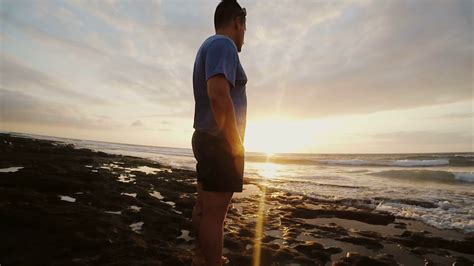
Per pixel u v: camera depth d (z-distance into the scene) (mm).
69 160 17641
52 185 7387
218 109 1591
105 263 3168
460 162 23766
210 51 1666
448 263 3656
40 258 3160
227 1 1978
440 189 10602
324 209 6793
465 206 7098
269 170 22031
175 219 5219
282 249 3807
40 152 22156
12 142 25469
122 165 19109
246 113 1860
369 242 4441
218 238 1790
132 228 4680
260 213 6453
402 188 10875
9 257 3141
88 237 3699
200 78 1851
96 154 26516
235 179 1767
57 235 3652
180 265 3201
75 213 4641
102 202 6391
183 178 13023
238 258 3504
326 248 4102
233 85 1660
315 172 19703
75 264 3053
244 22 2047
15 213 3961
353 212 6336
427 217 6035
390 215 6137
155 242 4020
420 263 3646
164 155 40781
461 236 4824
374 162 26469
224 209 1829
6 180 7238
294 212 6602
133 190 8500
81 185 7773
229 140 1611
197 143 1842
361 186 11516
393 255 3934
